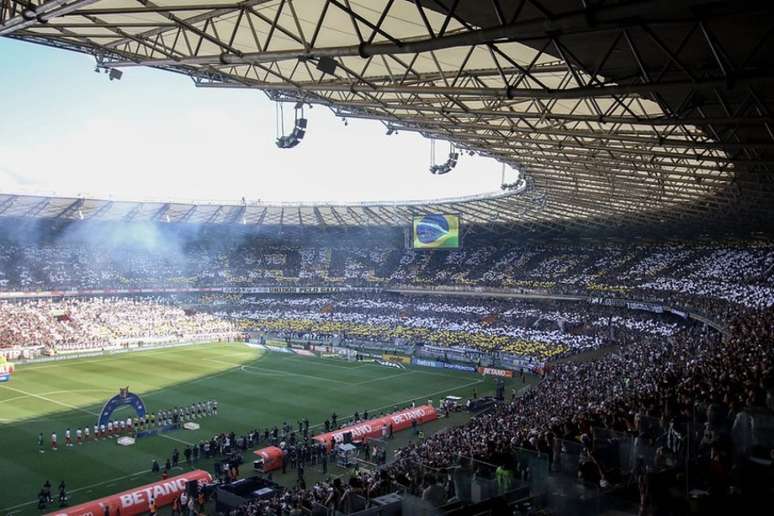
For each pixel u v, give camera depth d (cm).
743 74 1538
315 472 3781
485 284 9562
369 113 3431
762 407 1612
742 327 4181
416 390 6006
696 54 2014
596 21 1271
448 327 8594
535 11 1727
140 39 2420
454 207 7894
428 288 9825
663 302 6950
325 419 4906
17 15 1797
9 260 9181
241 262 11181
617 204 6053
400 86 2586
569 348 7044
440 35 1589
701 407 1755
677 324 6969
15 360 7106
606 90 1931
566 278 9056
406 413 4750
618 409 2184
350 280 10612
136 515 3111
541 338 7556
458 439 3133
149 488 3209
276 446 4150
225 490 3144
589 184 5131
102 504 3016
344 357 7744
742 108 2359
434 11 2005
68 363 7056
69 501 3234
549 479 1472
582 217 7394
